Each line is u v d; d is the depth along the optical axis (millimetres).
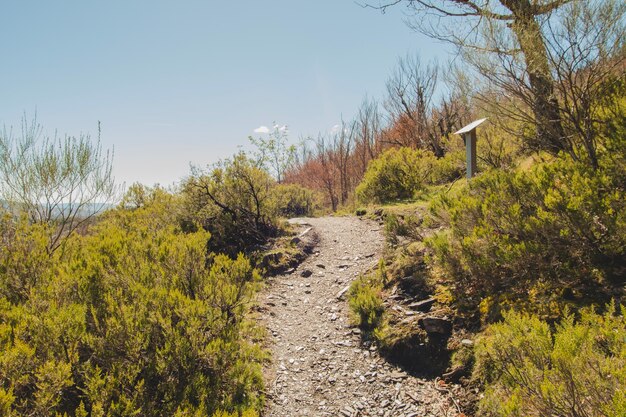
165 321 3633
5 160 7414
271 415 3625
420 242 6395
